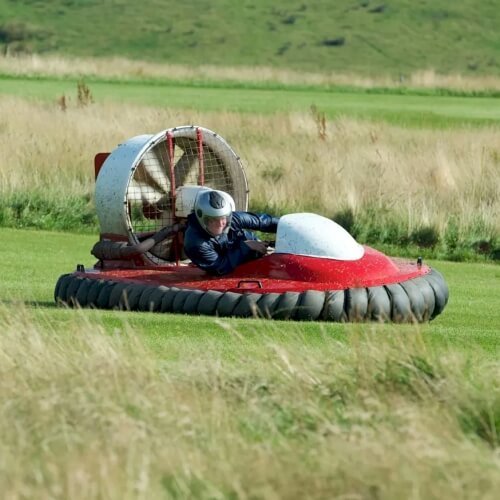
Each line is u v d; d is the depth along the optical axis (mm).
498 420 22188
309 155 77375
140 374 23609
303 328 33406
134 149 40031
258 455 19250
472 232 60312
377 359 24734
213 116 102438
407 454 18891
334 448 19453
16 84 155875
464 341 33562
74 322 29453
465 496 17922
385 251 59219
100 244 40406
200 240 36875
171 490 18234
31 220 63469
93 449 19281
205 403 22250
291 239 36531
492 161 75875
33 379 23375
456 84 178000
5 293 41875
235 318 34781
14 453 19406
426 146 84625
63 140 78812
